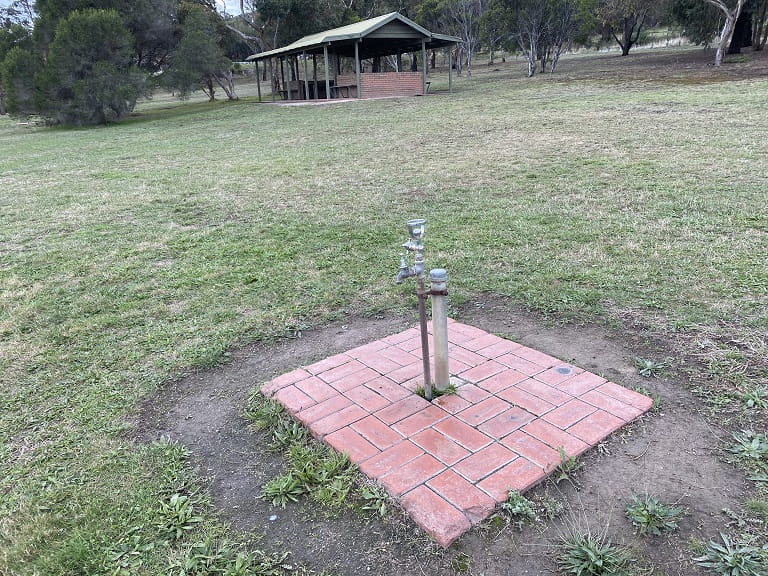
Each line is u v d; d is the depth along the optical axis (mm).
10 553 1971
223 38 32094
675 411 2490
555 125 11609
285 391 2816
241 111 21875
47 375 3223
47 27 23156
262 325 3688
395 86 22562
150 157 12312
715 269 4008
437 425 2443
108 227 6531
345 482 2178
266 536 1989
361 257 4879
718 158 7586
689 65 22641
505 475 2127
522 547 1863
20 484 2316
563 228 5254
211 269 4844
